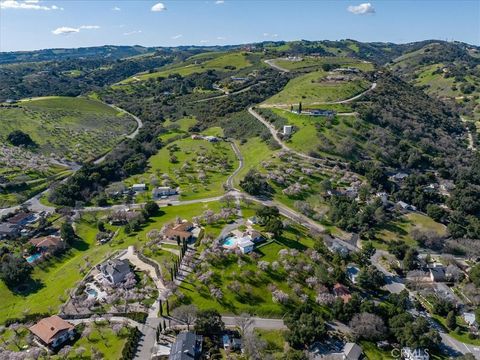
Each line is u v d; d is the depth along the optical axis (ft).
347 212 538.88
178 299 352.28
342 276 404.57
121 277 383.65
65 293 379.96
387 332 340.80
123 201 617.21
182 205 564.30
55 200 624.59
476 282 416.87
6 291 419.13
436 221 552.00
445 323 369.50
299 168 644.27
